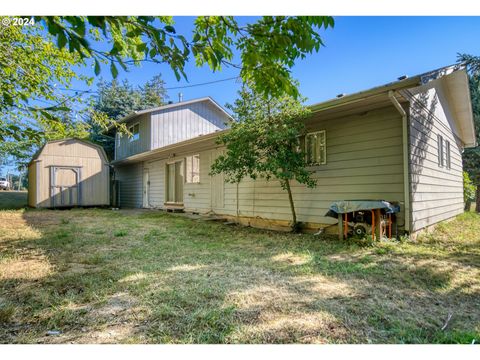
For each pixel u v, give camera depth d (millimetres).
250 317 2141
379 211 4707
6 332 1956
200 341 1838
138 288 2723
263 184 7516
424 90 5719
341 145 5766
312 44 2006
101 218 8898
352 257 3982
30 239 5230
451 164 8703
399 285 2895
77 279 2984
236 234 6160
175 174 11383
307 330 1966
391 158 5043
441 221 7152
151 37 1725
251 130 5637
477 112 13797
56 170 12047
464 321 2148
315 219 6211
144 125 13531
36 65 4164
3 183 31609
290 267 3496
